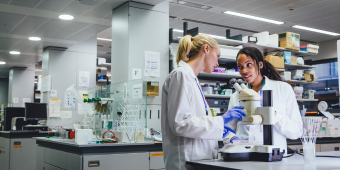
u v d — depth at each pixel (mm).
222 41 4746
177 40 4191
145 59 3895
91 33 5410
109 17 4559
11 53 7445
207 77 5004
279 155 1491
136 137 2996
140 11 3930
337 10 6832
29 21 4789
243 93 1574
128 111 3260
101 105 3521
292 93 2119
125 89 3348
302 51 5723
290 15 7160
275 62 5215
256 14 7078
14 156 5203
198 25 7930
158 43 4016
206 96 4672
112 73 4121
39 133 5426
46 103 5797
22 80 10039
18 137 5266
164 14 4105
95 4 4020
